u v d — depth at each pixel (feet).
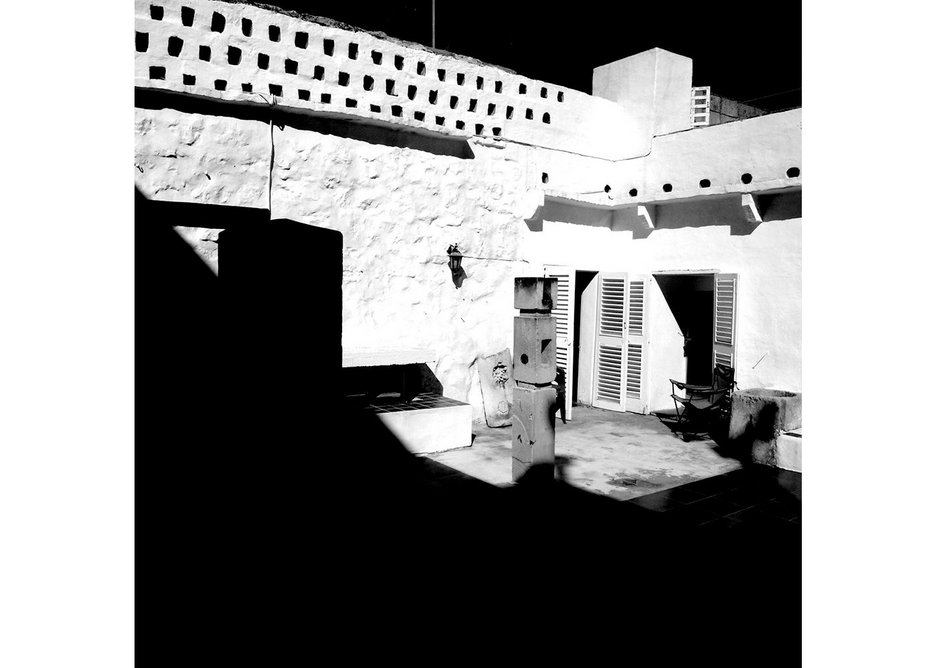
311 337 13.67
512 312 34.45
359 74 28.53
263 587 13.21
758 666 12.44
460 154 32.22
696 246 34.35
